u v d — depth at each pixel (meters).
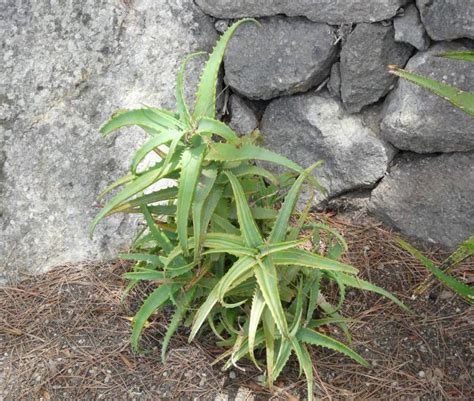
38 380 2.28
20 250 2.61
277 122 2.71
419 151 2.51
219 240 2.04
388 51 2.44
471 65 2.32
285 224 2.06
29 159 2.56
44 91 2.52
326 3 2.38
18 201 2.58
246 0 2.48
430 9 2.28
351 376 2.21
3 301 2.54
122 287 2.55
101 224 2.64
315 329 2.34
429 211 2.56
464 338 2.29
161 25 2.59
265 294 1.90
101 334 2.40
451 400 2.12
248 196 2.35
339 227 2.69
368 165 2.59
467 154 2.46
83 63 2.54
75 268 2.64
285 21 2.51
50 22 2.48
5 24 2.46
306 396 2.15
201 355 2.29
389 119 2.49
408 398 2.14
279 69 2.56
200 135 1.93
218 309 2.22
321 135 2.62
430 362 2.23
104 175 2.63
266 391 2.17
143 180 1.98
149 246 2.59
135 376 2.25
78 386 2.24
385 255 2.57
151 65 2.61
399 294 2.44
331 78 2.58
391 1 2.31
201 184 2.00
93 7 2.51
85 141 2.59
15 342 2.40
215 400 2.16
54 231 2.62
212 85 2.00
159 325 2.40
